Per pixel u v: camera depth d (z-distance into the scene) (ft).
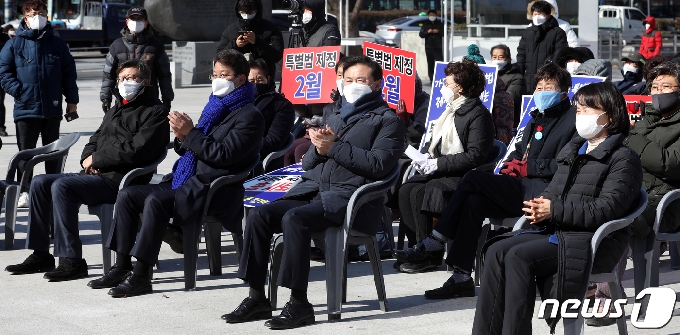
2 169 37.73
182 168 21.13
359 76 19.69
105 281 21.22
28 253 24.80
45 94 30.83
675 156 19.43
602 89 15.97
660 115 20.48
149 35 33.96
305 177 20.17
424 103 28.09
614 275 16.38
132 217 20.97
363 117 19.60
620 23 128.57
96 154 22.29
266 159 25.29
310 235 18.26
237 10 33.50
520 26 67.72
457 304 19.99
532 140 20.93
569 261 15.37
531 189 20.22
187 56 81.82
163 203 20.38
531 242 15.94
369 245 19.31
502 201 20.13
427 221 23.07
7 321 18.66
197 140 20.44
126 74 22.56
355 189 19.02
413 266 22.86
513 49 68.13
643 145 19.74
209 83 82.07
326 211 18.35
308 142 27.45
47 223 22.63
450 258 20.40
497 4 68.69
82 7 135.23
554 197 16.58
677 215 19.38
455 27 79.61
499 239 16.57
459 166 21.79
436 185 22.08
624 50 103.86
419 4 150.41
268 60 33.65
